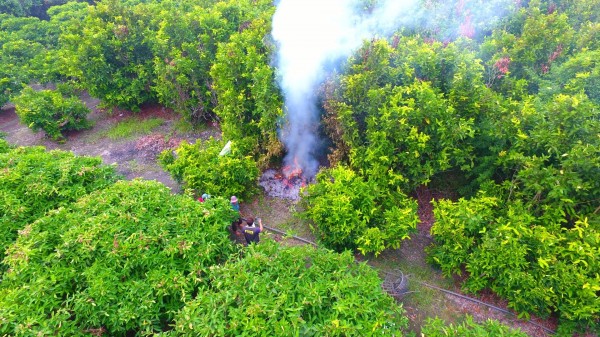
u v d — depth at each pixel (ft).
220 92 33.30
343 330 15.79
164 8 45.47
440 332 17.71
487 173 24.70
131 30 40.19
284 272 18.63
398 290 22.25
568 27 31.94
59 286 18.17
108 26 39.27
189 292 18.71
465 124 23.79
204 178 27.20
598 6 35.01
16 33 52.70
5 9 63.05
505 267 20.20
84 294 17.80
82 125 41.50
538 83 28.32
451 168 28.25
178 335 16.58
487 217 21.71
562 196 20.20
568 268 18.86
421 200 28.25
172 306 18.67
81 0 71.05
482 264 20.99
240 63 32.09
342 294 17.54
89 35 38.29
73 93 45.73
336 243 24.57
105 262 19.27
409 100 24.40
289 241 26.04
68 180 25.46
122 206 22.34
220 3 42.93
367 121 25.98
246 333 15.62
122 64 41.91
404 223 22.61
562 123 20.53
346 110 25.99
